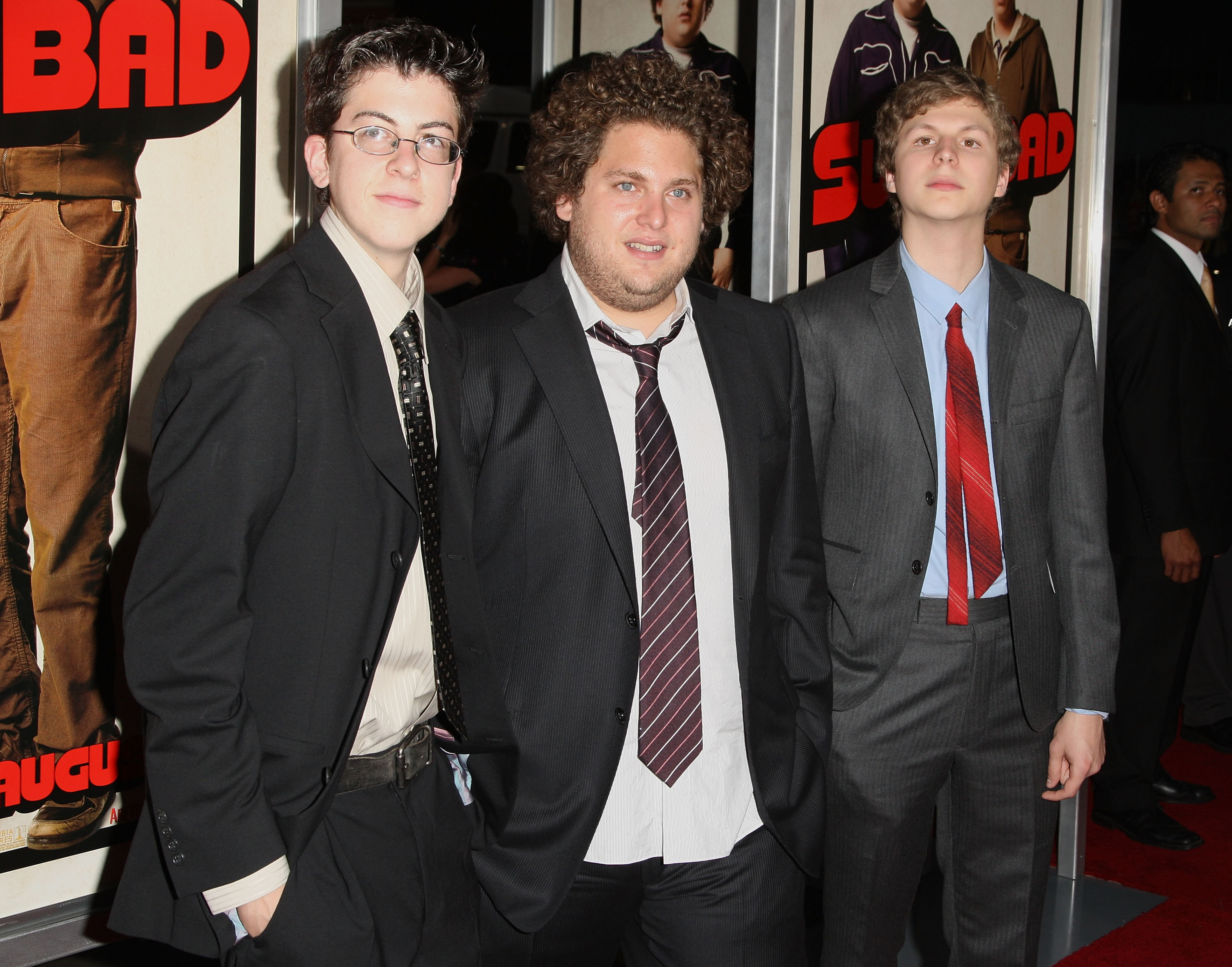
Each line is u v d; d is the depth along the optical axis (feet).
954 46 7.84
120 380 5.09
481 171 12.21
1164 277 9.98
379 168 3.86
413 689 4.06
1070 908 8.42
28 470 4.89
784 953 4.87
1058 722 6.03
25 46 4.69
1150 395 9.75
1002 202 8.15
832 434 5.74
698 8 8.82
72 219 4.87
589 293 4.75
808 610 5.16
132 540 5.21
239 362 3.52
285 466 3.59
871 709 5.64
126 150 4.98
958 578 5.55
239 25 5.23
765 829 4.86
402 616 3.98
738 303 5.23
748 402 4.90
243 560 3.51
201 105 5.16
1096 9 8.87
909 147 5.70
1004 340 5.70
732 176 4.90
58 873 5.12
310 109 4.03
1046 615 5.71
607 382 4.71
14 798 4.97
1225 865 9.32
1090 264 9.09
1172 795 10.75
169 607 3.46
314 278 3.83
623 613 4.52
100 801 5.23
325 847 3.81
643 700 4.53
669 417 4.65
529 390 4.60
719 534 4.75
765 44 6.71
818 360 5.70
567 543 4.52
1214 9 15.90
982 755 5.73
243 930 3.70
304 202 5.43
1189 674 12.66
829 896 5.87
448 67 3.92
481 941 4.69
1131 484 9.99
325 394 3.72
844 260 7.35
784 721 4.99
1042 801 5.82
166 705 3.44
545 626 4.52
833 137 7.14
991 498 5.60
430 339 4.38
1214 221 10.55
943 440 5.67
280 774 3.69
